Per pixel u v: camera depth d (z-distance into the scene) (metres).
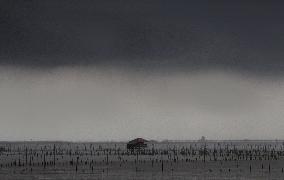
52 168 162.88
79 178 135.00
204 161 194.62
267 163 189.62
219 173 149.25
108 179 133.25
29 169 158.75
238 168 166.12
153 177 138.12
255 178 136.75
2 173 146.12
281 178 137.00
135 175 142.50
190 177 138.62
